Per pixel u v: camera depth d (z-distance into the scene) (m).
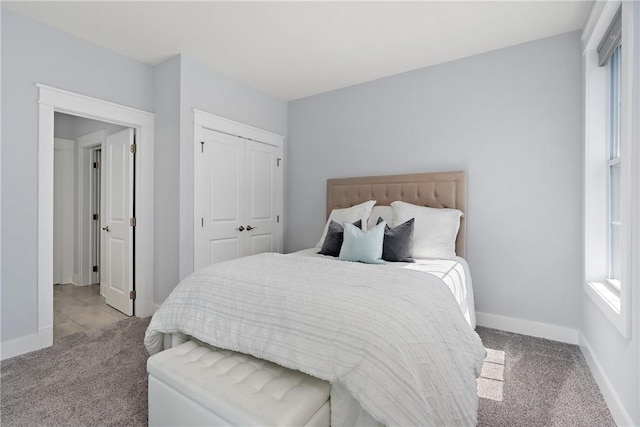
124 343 2.57
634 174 1.47
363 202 3.49
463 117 3.06
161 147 3.21
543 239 2.71
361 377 1.14
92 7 2.33
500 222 2.88
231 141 3.55
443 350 1.38
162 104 3.19
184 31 2.66
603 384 1.85
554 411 1.71
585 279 2.33
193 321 1.73
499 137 2.89
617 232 2.13
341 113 3.84
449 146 3.13
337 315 1.34
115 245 3.48
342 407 1.25
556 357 2.33
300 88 3.85
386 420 1.08
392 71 3.37
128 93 3.08
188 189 3.12
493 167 2.92
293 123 4.26
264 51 2.98
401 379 1.13
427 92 3.26
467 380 1.41
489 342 2.60
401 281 1.73
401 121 3.41
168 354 1.59
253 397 1.22
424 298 1.54
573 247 2.59
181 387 1.37
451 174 3.05
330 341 1.28
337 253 2.89
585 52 2.36
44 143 2.51
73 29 2.62
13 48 2.36
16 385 1.95
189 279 1.94
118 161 3.43
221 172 3.44
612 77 2.21
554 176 2.66
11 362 2.24
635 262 1.45
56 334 2.76
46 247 2.51
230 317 1.61
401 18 2.44
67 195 4.47
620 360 1.62
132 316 3.24
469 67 3.03
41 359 2.29
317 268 2.00
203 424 1.29
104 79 2.90
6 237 2.32
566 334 2.60
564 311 2.62
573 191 2.58
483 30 2.60
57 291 4.16
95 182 4.56
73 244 4.54
